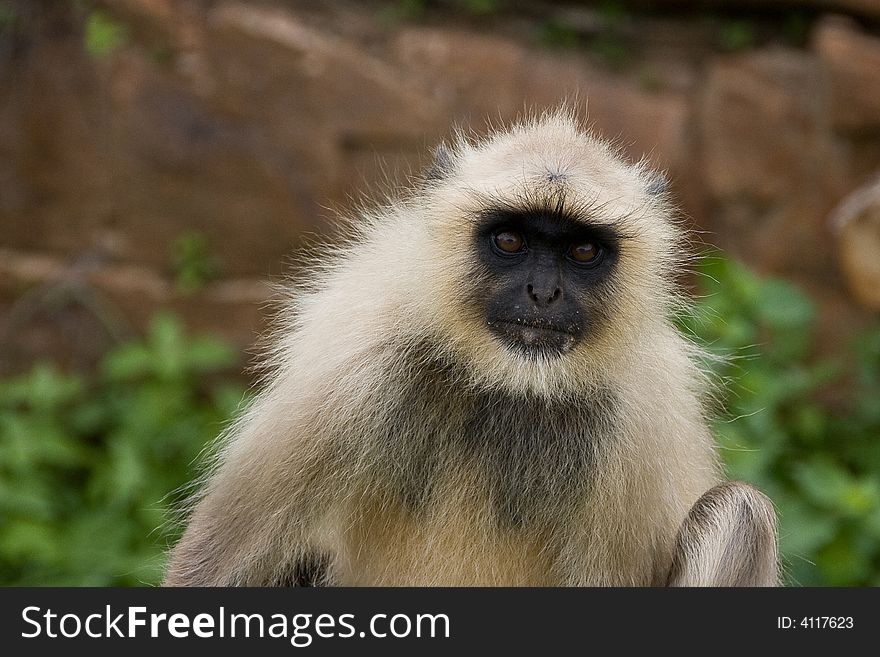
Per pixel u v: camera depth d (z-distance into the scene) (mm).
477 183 8602
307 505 8383
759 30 16812
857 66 15781
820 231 16094
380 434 8359
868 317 16031
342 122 16062
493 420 8430
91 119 16281
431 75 16234
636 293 8625
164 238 16391
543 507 8477
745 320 14734
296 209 16156
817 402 15883
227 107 16156
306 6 16688
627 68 16688
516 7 16984
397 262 8688
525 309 8328
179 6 16156
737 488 8547
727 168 16234
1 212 16469
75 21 16328
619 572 8531
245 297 16156
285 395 8477
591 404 8508
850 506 12977
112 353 16234
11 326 16281
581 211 8344
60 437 14867
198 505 9180
